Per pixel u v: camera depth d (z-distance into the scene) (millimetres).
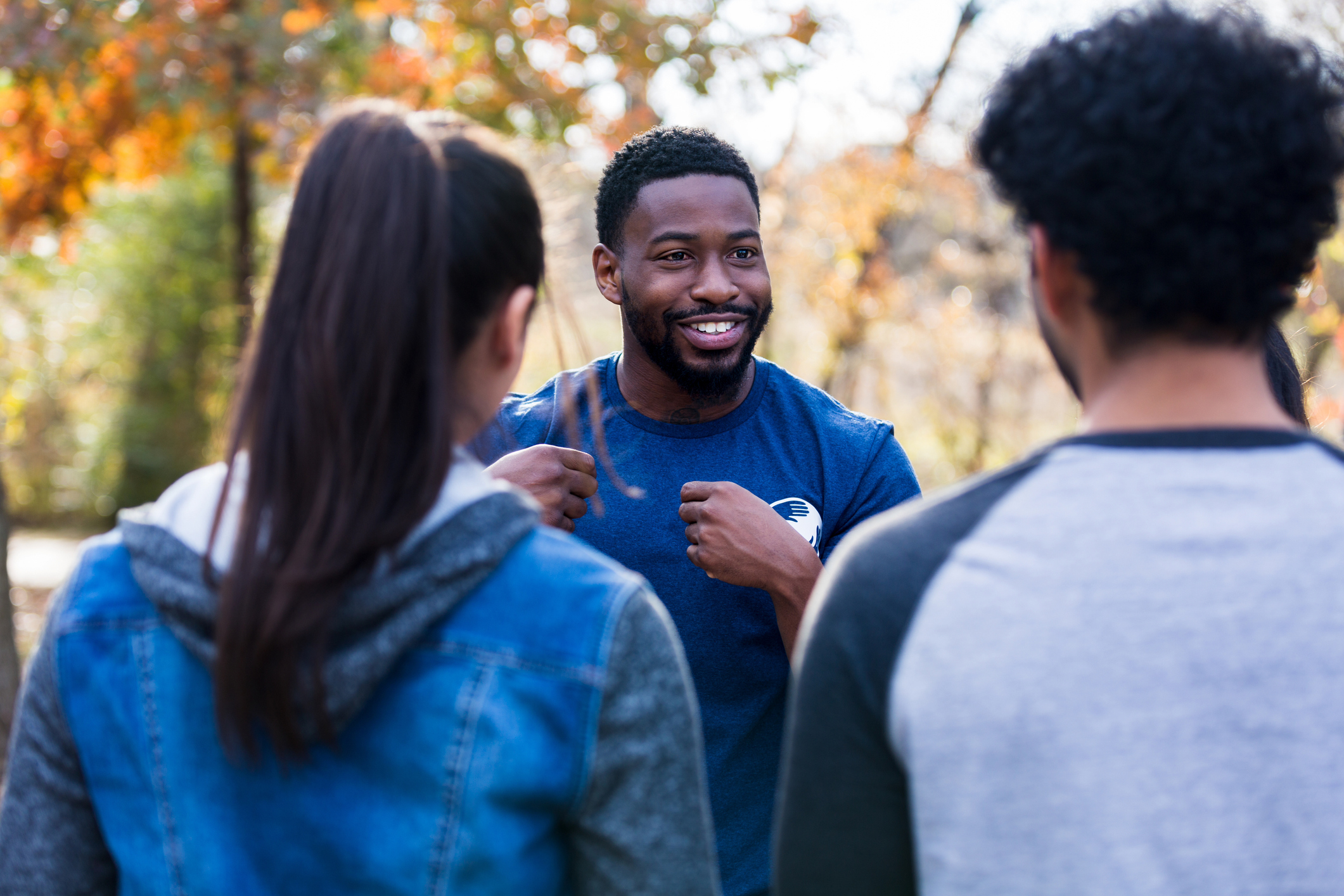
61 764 934
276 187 8492
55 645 926
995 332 9523
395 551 832
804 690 853
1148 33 809
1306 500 776
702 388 1658
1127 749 729
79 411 12914
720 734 1620
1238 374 822
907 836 837
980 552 789
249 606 802
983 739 748
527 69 6301
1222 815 723
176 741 873
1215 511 770
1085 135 794
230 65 5730
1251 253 780
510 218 908
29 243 7094
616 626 879
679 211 1596
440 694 846
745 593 1630
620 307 1718
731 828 1617
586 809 881
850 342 9625
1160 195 772
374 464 833
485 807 837
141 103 5699
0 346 10805
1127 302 804
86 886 954
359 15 5984
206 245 11578
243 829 862
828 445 1706
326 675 816
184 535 882
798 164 9625
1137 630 742
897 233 10367
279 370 849
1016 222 891
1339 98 818
